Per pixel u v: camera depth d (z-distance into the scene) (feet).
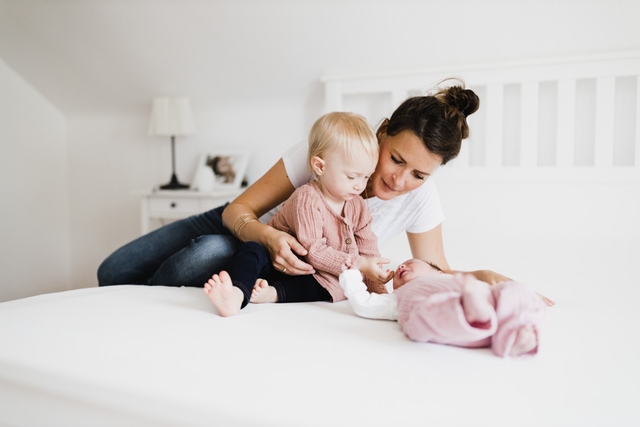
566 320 2.89
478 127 7.41
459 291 2.40
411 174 3.59
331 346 2.41
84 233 10.64
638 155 6.40
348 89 7.82
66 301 3.21
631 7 6.06
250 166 9.08
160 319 2.82
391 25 7.04
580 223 6.73
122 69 9.03
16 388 2.32
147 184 10.00
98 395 2.08
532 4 6.36
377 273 3.32
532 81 6.76
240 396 1.93
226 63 8.36
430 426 1.73
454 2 6.57
